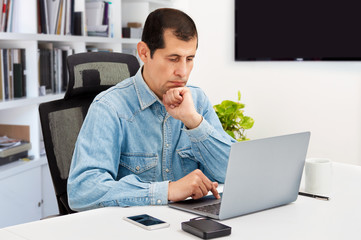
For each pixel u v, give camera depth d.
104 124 1.31
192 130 1.34
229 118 3.18
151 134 1.41
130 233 1.01
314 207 1.21
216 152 1.37
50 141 1.52
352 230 1.04
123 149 1.39
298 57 3.60
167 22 1.26
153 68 1.31
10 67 2.59
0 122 2.81
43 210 2.81
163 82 1.31
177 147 1.46
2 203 2.46
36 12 2.68
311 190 1.33
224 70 3.97
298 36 3.58
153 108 1.41
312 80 3.59
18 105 2.53
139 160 1.40
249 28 3.77
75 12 3.05
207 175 1.48
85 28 3.11
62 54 2.98
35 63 2.68
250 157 1.10
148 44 1.30
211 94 4.05
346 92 3.46
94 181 1.22
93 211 1.16
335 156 3.54
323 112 3.56
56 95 2.83
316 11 3.49
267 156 1.14
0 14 2.50
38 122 2.75
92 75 1.65
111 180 1.24
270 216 1.14
